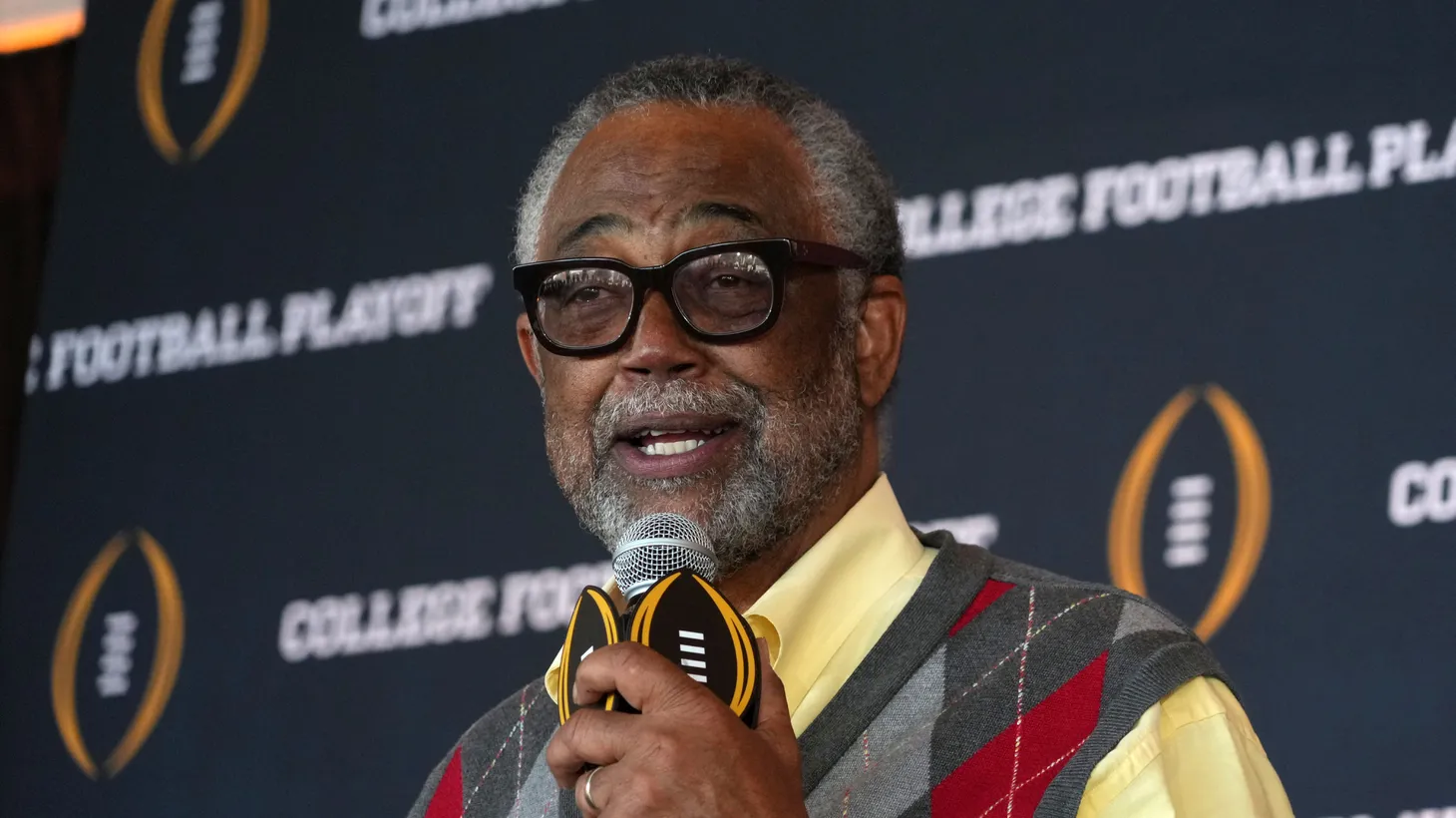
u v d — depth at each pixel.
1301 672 9.62
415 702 11.51
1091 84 11.02
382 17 13.12
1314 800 9.44
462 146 12.63
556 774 4.38
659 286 5.66
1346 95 10.34
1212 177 10.55
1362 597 9.61
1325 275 10.12
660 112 6.03
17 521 12.77
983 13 11.45
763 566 5.93
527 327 6.73
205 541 12.33
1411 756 9.33
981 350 10.79
